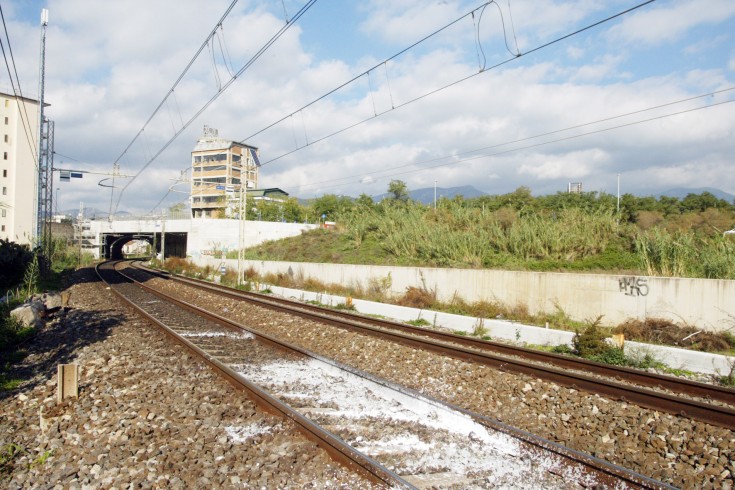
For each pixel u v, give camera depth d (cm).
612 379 1067
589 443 702
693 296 1534
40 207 3834
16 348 1343
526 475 588
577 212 3058
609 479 561
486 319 1723
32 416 798
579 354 1320
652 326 1538
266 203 8062
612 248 2538
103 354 1166
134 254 14412
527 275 1975
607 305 1733
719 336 1413
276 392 884
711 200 4247
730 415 752
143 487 529
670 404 823
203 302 2528
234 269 4562
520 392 922
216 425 713
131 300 2527
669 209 4203
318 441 639
